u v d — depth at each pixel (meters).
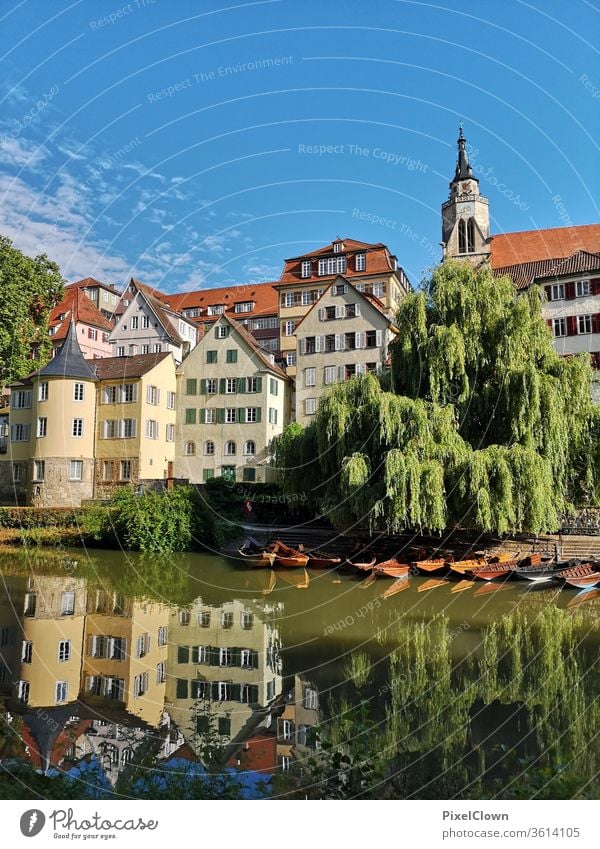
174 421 46.72
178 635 17.06
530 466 23.48
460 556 26.34
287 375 50.59
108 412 42.38
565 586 22.50
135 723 10.52
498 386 26.52
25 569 26.84
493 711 10.91
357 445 27.00
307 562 27.08
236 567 27.72
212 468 45.81
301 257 54.47
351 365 44.50
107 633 17.25
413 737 9.64
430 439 24.52
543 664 13.80
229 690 12.52
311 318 46.25
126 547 31.08
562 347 41.22
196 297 63.66
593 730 9.71
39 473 40.88
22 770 6.49
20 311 38.16
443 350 26.81
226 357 46.81
